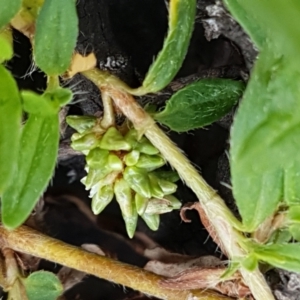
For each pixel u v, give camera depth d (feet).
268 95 0.19
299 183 0.20
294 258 0.20
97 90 0.25
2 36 0.22
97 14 0.24
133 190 0.23
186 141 0.25
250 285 0.22
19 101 0.19
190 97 0.22
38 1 0.21
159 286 0.25
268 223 0.22
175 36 0.19
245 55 0.23
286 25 0.19
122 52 0.24
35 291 0.25
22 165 0.20
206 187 0.22
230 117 0.24
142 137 0.22
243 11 0.19
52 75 0.20
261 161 0.19
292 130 0.19
